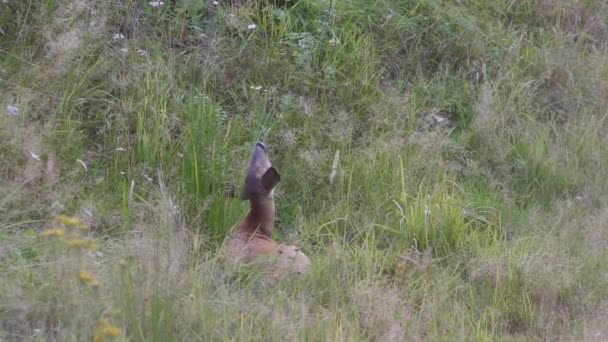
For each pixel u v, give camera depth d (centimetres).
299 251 1875
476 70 2791
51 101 2197
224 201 2019
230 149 2219
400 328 1653
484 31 2922
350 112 2497
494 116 2598
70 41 2239
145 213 1911
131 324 1380
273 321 1557
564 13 3092
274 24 2616
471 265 2017
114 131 2197
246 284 1762
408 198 2239
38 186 1894
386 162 2327
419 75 2720
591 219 2281
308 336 1552
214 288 1688
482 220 2241
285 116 2384
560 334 1814
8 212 1812
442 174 2353
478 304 1891
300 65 2544
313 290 1786
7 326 1391
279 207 2183
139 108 2238
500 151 2533
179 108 2280
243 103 2447
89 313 1378
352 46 2666
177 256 1580
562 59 2881
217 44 2519
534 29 3031
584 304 1912
